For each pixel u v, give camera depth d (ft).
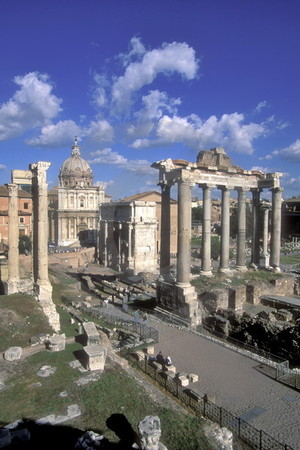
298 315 105.50
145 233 257.14
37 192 100.94
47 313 92.22
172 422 50.62
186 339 96.37
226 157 133.69
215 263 256.11
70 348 74.64
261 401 65.67
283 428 57.41
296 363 85.40
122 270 258.57
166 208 127.85
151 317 115.65
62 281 168.66
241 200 139.23
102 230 294.87
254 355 85.51
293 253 310.86
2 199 294.46
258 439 53.98
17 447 44.73
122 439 46.70
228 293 118.01
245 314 104.53
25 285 106.83
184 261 112.68
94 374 63.10
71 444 45.52
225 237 135.33
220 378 74.38
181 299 111.45
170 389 68.08
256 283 126.52
